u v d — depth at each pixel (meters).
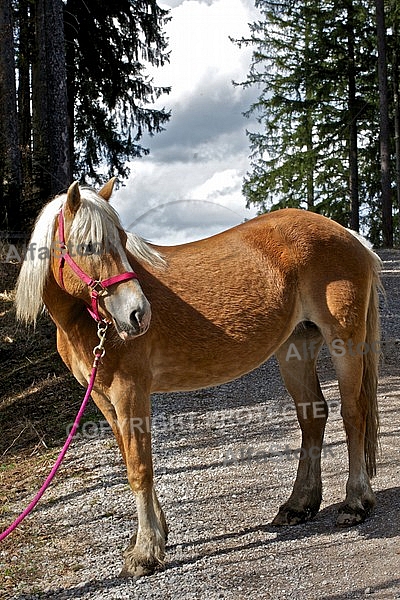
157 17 17.80
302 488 4.71
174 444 6.55
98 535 4.66
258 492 5.27
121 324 3.70
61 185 13.13
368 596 3.49
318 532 4.41
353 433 4.57
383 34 24.67
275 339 4.45
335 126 27.81
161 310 4.10
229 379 4.44
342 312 4.47
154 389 4.26
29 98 21.72
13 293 10.74
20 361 9.41
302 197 29.19
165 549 4.30
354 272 4.55
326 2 27.55
